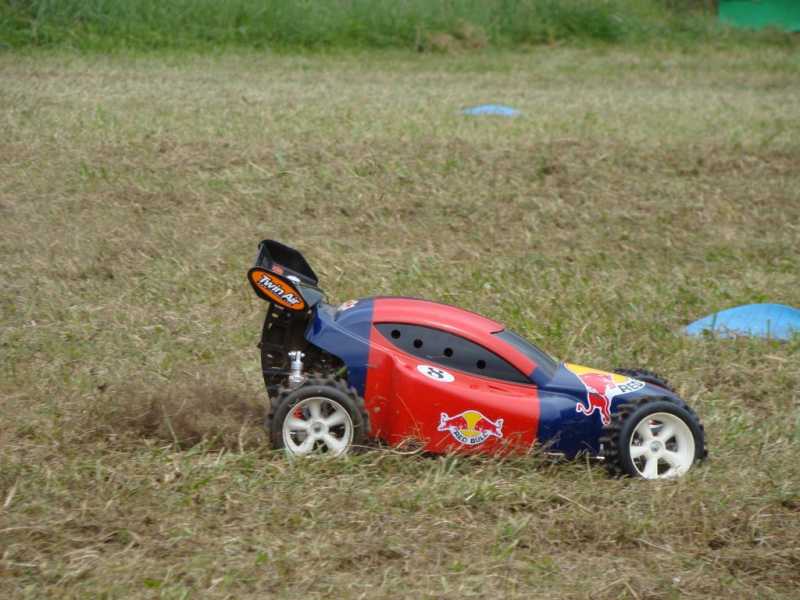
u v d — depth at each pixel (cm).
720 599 1313
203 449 1636
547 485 1602
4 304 2444
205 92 5441
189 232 3155
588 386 1708
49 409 1794
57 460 1595
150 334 2264
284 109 5012
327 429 1623
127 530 1362
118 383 1928
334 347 1673
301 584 1267
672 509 1534
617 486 1617
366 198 3609
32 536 1348
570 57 7981
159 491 1473
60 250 2916
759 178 4162
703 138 4766
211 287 2630
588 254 3170
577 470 1677
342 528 1420
